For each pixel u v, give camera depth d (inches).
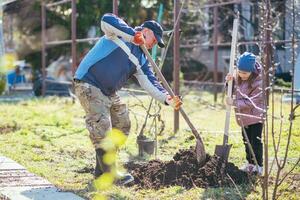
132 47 251.6
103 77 249.8
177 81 422.3
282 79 708.0
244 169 274.5
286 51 661.9
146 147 335.6
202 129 437.4
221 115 557.3
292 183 254.8
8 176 280.4
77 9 1007.0
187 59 1053.2
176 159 281.6
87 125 252.4
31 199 237.0
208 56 1069.1
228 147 271.4
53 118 521.7
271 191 245.1
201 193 243.6
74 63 633.0
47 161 324.5
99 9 1000.9
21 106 656.4
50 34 1055.6
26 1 982.4
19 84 1016.2
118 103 264.2
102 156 248.4
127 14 982.4
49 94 838.5
